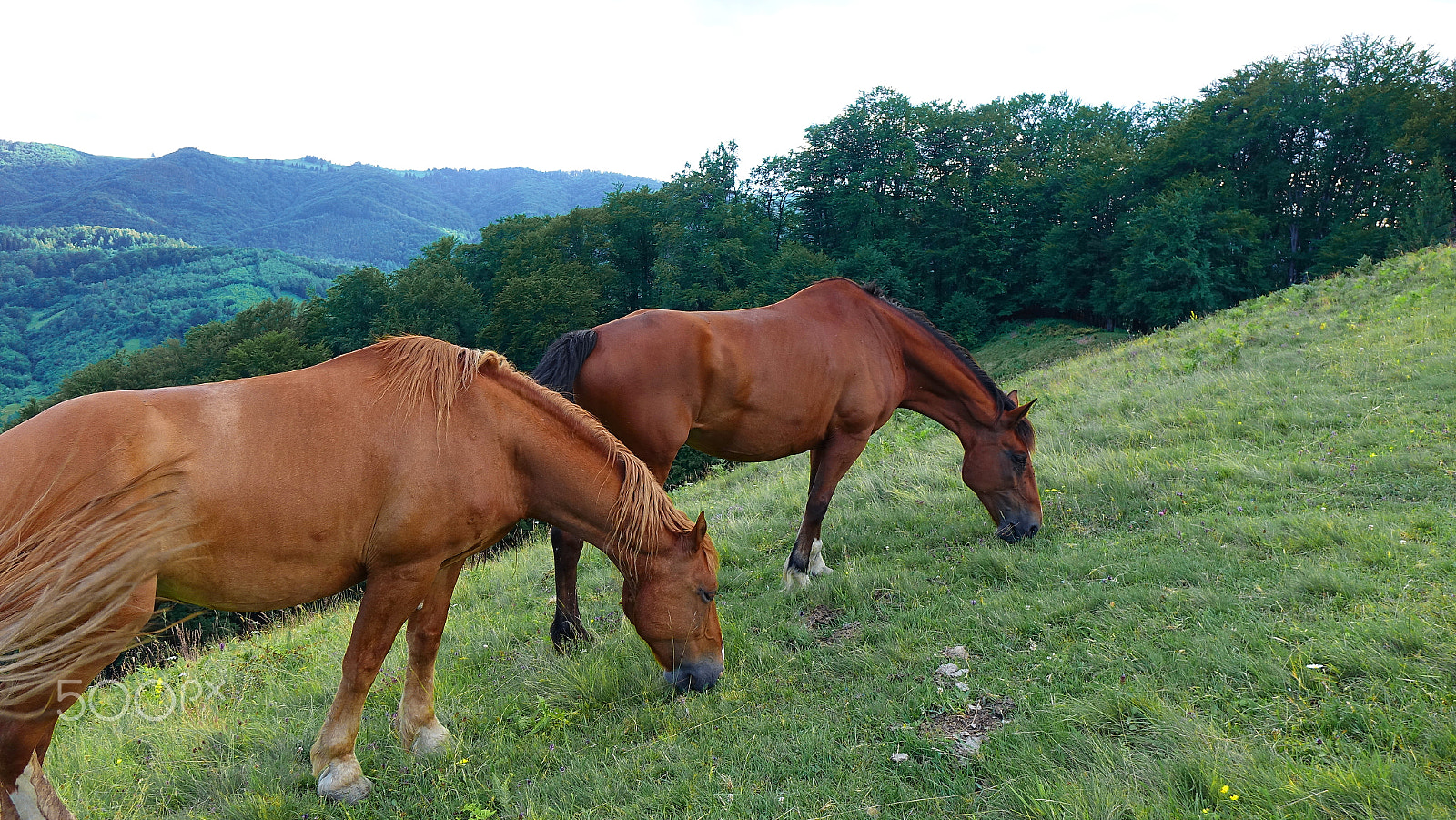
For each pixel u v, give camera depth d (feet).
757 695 12.22
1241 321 45.32
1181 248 130.21
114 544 7.70
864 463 28.94
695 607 11.76
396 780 10.83
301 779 11.14
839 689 12.12
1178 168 154.20
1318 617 11.53
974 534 19.04
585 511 11.25
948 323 165.78
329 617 23.32
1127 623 12.40
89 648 7.69
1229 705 9.67
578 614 14.96
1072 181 172.24
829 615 15.38
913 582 15.96
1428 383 23.73
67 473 7.68
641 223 173.37
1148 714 9.68
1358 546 13.67
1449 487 16.20
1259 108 143.43
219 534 8.51
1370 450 19.03
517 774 10.80
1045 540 17.66
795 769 9.95
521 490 11.06
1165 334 50.96
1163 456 21.61
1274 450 20.53
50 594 7.32
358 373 9.93
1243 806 7.78
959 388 18.22
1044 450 25.12
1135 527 17.39
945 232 175.22
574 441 11.20
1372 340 30.71
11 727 7.60
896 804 8.98
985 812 8.60
